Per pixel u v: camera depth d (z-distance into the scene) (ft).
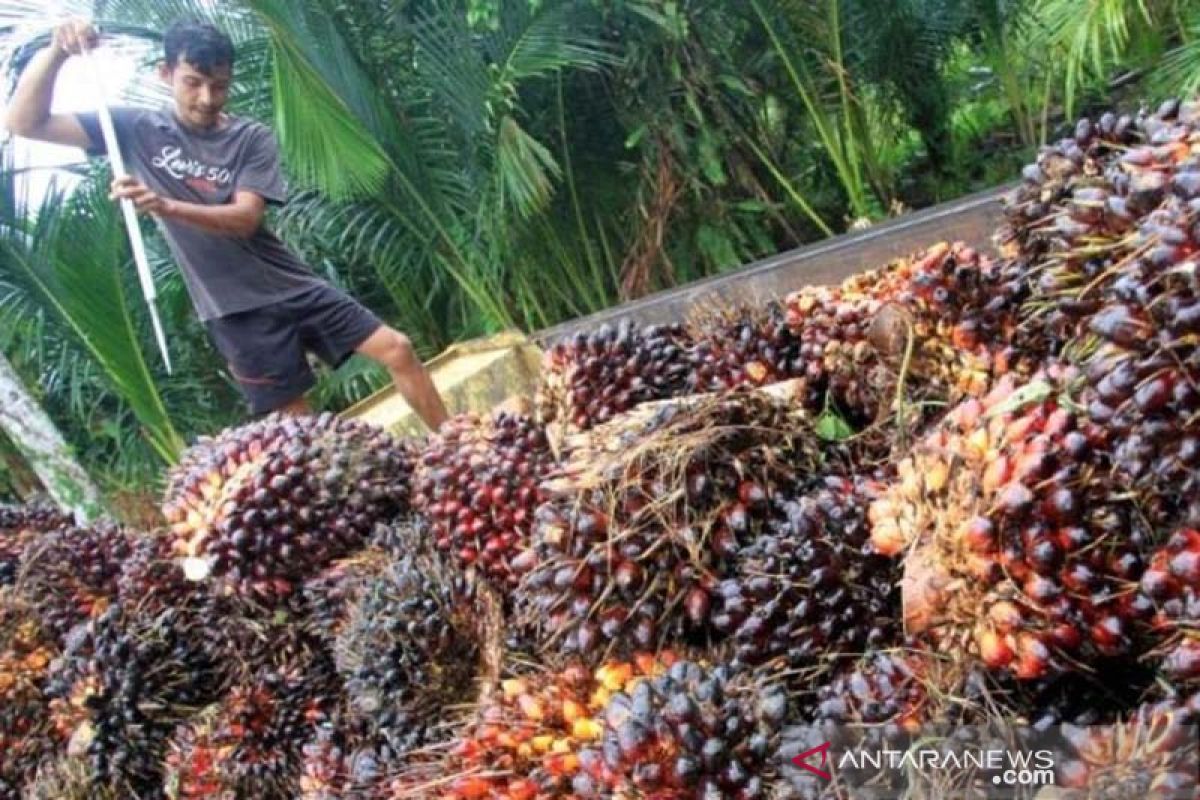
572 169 21.04
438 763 4.28
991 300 4.49
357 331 12.62
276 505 5.96
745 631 3.76
